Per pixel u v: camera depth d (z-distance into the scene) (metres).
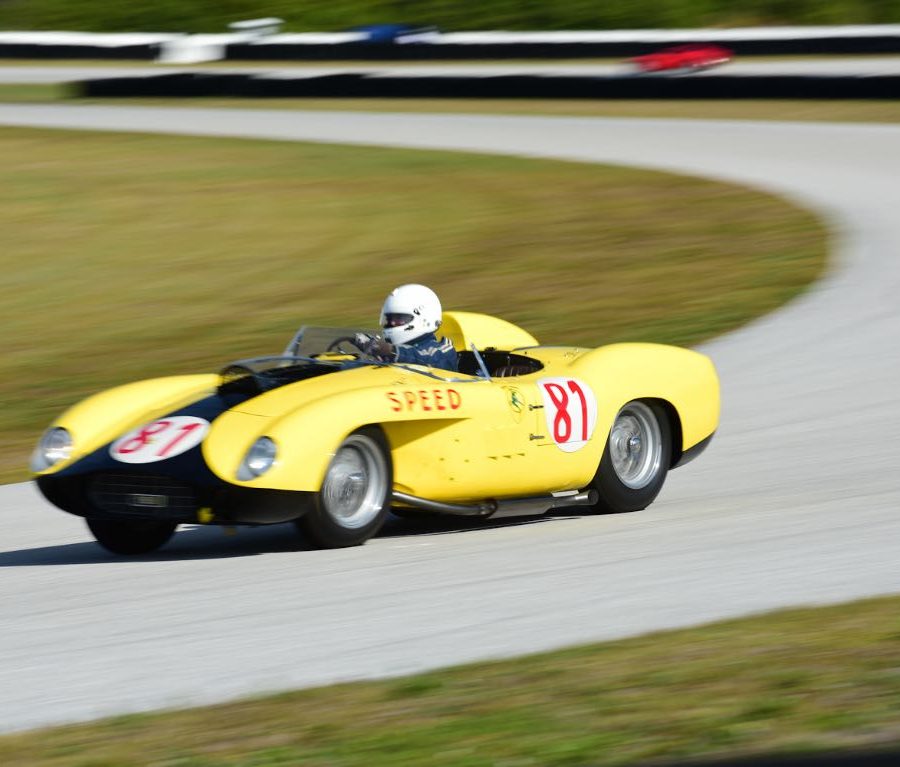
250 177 77.69
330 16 163.25
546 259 54.00
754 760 11.05
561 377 22.61
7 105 117.00
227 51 148.38
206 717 12.79
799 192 64.94
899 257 48.50
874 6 150.25
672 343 39.19
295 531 22.66
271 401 20.34
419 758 11.42
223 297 49.94
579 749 11.50
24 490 27.98
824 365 35.03
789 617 15.51
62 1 171.88
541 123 95.50
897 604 15.91
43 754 12.01
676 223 59.66
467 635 15.39
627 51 132.12
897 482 23.98
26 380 39.38
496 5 158.62
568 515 23.55
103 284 53.09
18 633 16.39
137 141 93.38
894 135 80.25
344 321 45.00
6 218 67.19
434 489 21.03
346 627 15.85
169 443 19.94
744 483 25.27
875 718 11.89
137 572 19.70
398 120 100.94
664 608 16.33
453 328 24.55
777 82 97.81
